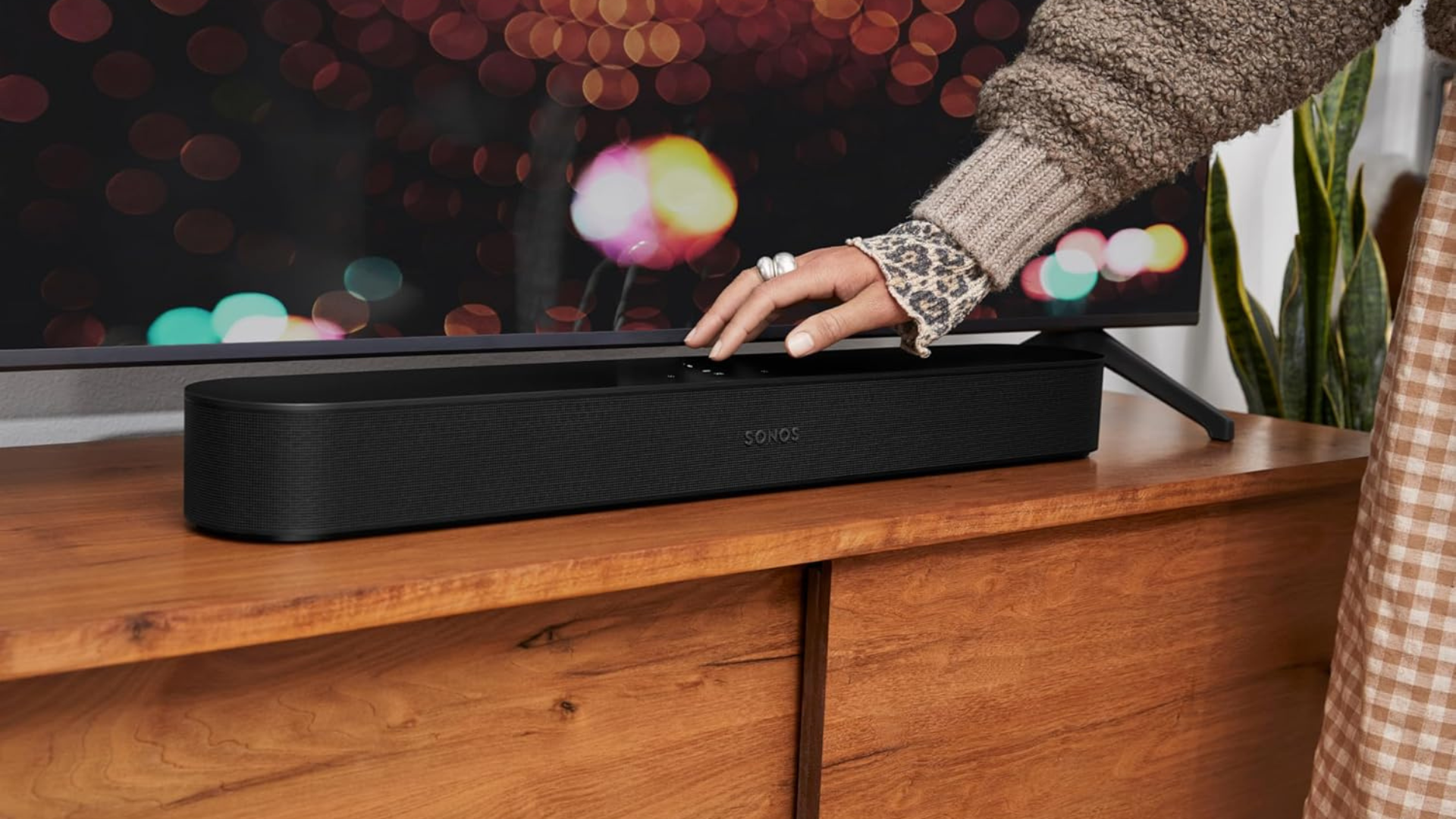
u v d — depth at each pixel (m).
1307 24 0.90
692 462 0.89
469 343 0.99
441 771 0.76
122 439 1.10
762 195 1.09
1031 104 0.93
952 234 0.92
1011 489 0.97
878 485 0.98
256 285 0.91
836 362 1.04
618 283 1.05
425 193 0.96
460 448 0.80
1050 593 0.99
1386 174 1.95
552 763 0.80
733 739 0.88
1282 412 1.58
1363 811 0.86
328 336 0.94
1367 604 0.86
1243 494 1.06
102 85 0.84
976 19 1.17
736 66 1.06
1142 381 1.25
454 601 0.70
